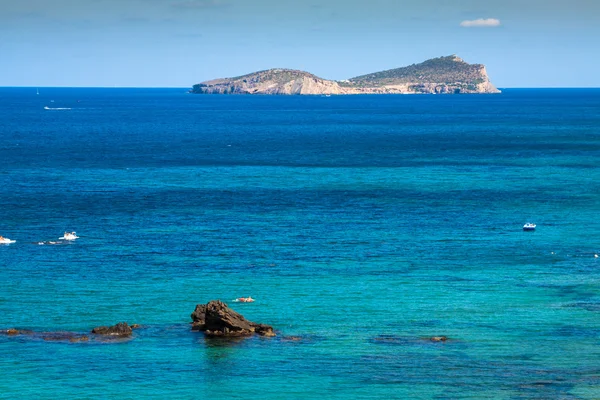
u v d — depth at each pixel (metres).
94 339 138.88
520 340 139.75
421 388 120.06
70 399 116.19
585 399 115.56
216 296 163.88
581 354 133.25
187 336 140.75
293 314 153.12
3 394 117.38
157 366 128.00
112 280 174.88
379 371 126.25
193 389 119.81
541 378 123.50
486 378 123.44
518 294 166.50
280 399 116.69
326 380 122.88
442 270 185.62
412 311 155.25
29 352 132.75
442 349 135.38
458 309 156.50
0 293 164.25
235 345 136.62
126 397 117.25
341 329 144.88
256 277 178.25
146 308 155.75
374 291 168.00
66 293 164.88
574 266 189.50
